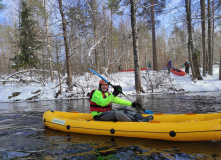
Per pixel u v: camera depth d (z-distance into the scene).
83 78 14.35
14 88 12.22
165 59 27.03
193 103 6.98
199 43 23.00
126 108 3.75
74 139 3.34
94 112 3.75
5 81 13.59
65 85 12.77
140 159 2.43
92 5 16.06
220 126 2.87
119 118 3.52
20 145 3.08
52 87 12.09
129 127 3.33
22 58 15.45
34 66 15.96
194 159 2.38
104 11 19.91
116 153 2.65
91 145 3.00
